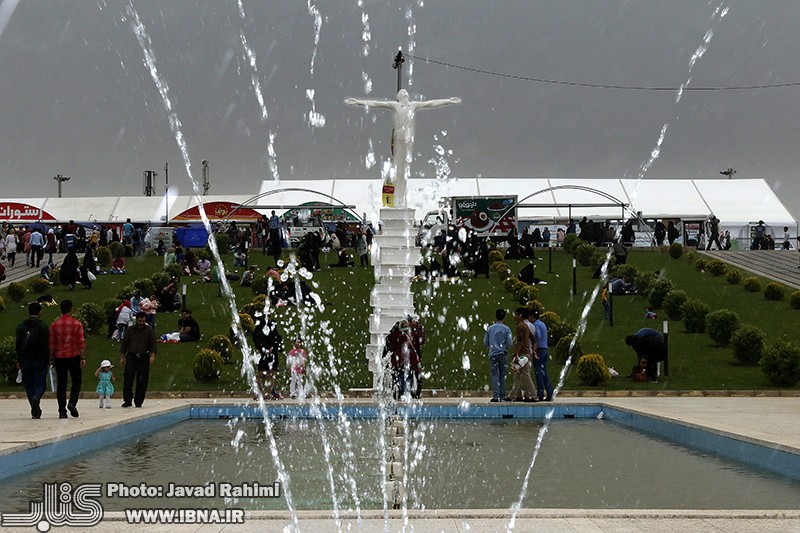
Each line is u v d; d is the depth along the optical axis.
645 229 53.53
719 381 21.95
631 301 33.66
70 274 36.69
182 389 21.11
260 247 52.44
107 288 37.31
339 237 46.69
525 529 7.02
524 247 45.16
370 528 7.08
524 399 18.70
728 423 13.51
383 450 12.89
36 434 11.84
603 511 7.55
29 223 58.28
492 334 18.62
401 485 8.45
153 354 17.38
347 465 11.48
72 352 14.56
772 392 20.47
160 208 62.94
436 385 22.03
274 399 19.69
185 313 27.22
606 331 28.30
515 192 60.62
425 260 43.72
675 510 7.58
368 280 38.19
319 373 23.11
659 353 21.91
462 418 17.53
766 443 11.06
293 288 33.94
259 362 19.67
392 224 22.31
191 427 15.97
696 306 28.31
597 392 20.58
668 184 62.91
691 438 13.41
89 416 14.88
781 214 59.00
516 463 11.66
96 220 61.47
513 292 34.66
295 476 10.62
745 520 7.29
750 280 36.47
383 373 20.61
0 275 36.16
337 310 32.00
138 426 14.77
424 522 7.28
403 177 22.73
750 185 62.72
